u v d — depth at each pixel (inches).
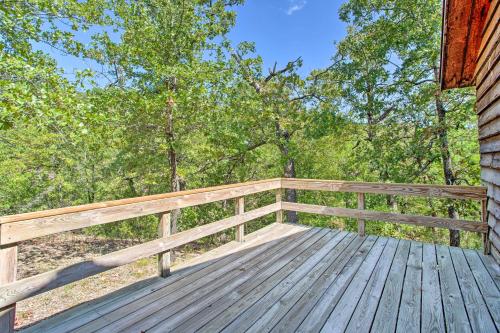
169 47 232.2
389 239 140.0
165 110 230.7
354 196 487.8
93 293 161.9
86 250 341.1
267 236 146.8
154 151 278.1
